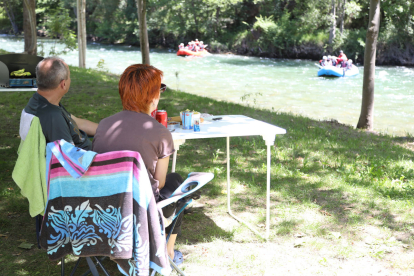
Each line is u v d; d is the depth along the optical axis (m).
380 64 36.03
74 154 2.26
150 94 2.54
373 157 6.52
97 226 2.29
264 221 4.05
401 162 6.29
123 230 2.23
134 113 2.54
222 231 3.79
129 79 2.52
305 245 3.54
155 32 51.91
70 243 2.37
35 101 2.78
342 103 16.62
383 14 37.22
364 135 8.66
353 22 40.00
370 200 4.61
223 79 23.44
